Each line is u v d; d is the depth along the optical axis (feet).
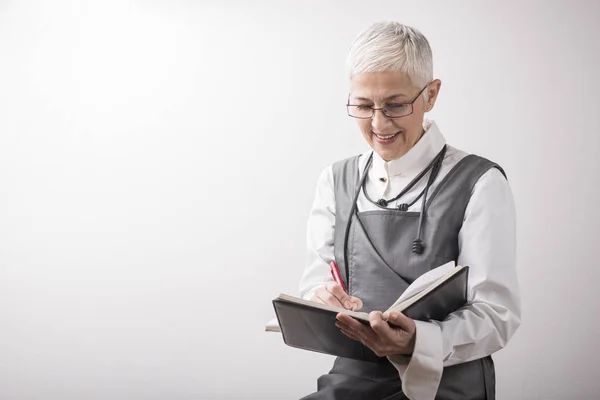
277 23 10.77
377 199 4.92
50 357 10.93
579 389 9.81
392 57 4.30
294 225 10.66
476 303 4.26
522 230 9.94
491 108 10.03
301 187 10.66
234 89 10.85
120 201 11.05
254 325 10.65
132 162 11.05
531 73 9.96
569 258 9.87
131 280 10.96
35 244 11.12
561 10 9.89
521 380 9.87
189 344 10.78
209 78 10.92
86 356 10.89
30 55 11.31
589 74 9.84
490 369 4.49
